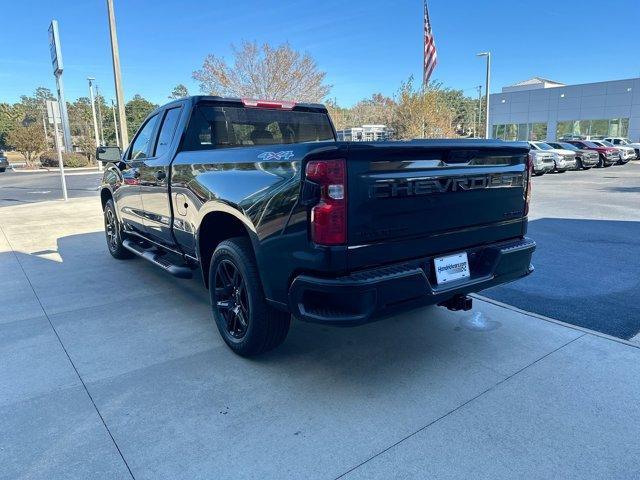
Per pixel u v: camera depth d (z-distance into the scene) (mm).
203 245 3812
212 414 2799
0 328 4145
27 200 16062
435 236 2971
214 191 3402
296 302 2777
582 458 2371
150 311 4543
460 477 2262
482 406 2830
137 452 2469
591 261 6027
